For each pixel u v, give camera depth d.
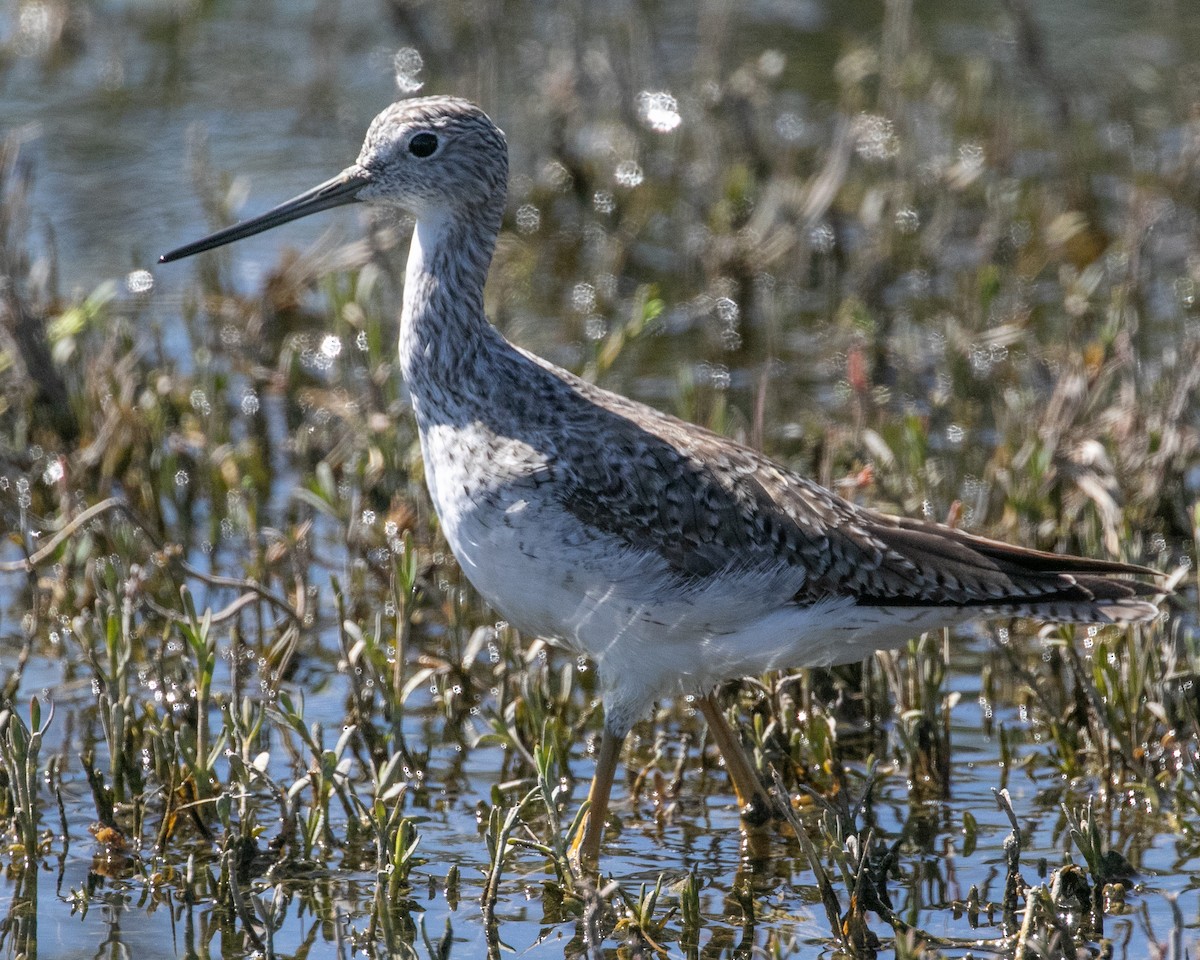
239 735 9.63
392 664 10.58
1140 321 15.71
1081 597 9.30
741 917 8.94
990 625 10.73
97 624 11.21
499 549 9.27
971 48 23.23
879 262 17.25
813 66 22.67
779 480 9.54
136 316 16.42
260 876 9.21
